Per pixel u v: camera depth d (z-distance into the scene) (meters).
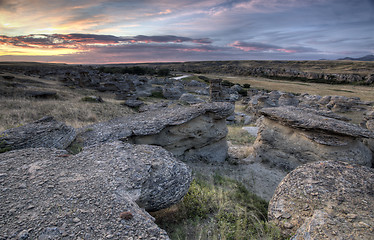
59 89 33.31
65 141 6.67
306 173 5.55
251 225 4.91
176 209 5.24
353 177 5.20
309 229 3.52
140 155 5.35
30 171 4.45
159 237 3.07
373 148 9.27
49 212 3.34
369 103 32.53
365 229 3.54
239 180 8.54
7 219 3.15
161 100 36.62
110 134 7.66
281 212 4.82
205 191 6.12
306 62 161.62
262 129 10.96
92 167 4.71
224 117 10.09
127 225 3.21
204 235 4.45
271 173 9.42
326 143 8.52
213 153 10.19
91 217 3.30
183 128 9.02
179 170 5.03
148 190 4.31
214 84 22.20
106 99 28.33
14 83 28.27
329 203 4.48
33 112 15.49
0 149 5.56
